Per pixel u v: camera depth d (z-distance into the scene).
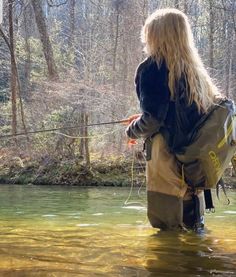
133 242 2.70
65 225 3.50
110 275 1.89
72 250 2.44
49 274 1.90
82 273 1.92
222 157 3.04
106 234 3.01
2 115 17.41
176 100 3.03
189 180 3.10
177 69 3.03
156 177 3.14
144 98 3.05
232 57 16.11
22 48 19.98
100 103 13.53
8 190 9.09
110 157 13.13
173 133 3.04
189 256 2.30
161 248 2.51
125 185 11.59
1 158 13.78
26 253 2.36
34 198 6.71
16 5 19.45
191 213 3.21
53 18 20.86
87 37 17.17
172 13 3.14
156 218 3.17
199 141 3.00
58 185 11.95
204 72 3.13
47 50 16.14
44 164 12.84
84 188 10.16
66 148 13.48
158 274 1.92
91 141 13.76
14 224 3.59
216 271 1.99
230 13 16.77
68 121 13.78
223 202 5.84
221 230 3.20
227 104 3.05
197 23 17.44
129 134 3.21
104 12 17.81
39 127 14.57
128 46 15.63
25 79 18.89
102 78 15.26
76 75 14.48
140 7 16.11
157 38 3.10
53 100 14.34
